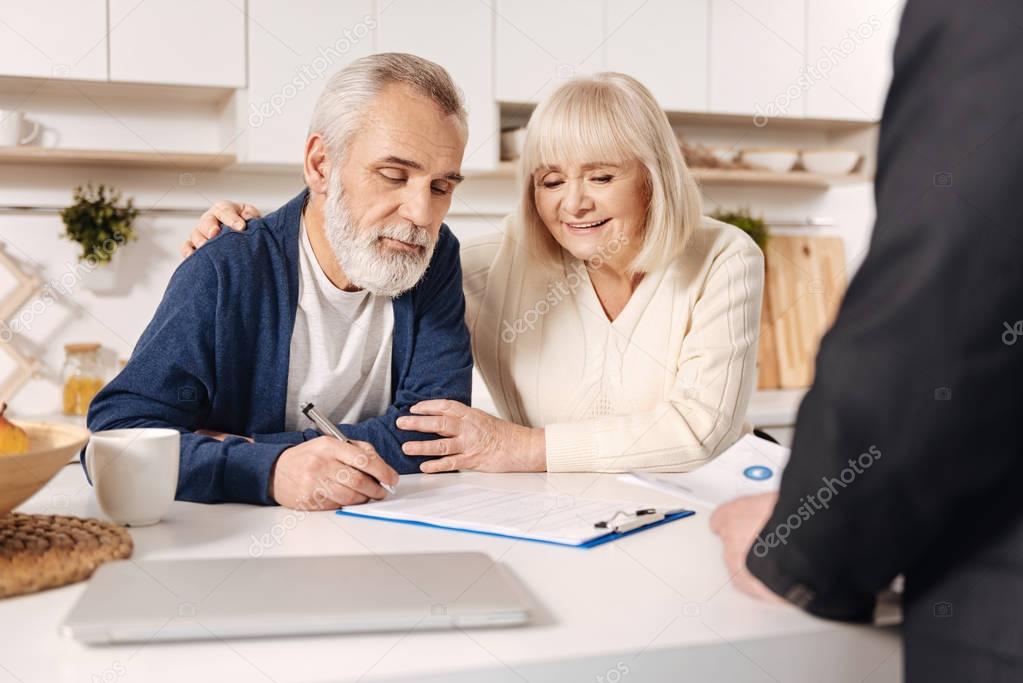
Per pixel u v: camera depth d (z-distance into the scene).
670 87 2.73
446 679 0.61
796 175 3.01
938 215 0.54
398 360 1.47
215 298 1.29
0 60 2.16
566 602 0.74
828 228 3.33
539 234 1.61
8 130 2.29
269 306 1.34
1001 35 0.54
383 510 1.04
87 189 2.54
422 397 1.43
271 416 1.37
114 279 2.57
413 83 1.27
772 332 3.19
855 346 0.56
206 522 1.00
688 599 0.75
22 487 0.83
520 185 1.58
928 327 0.54
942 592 0.61
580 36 2.62
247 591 0.71
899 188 0.56
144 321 2.61
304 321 1.39
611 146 1.45
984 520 0.59
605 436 1.38
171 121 2.58
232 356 1.32
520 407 1.64
